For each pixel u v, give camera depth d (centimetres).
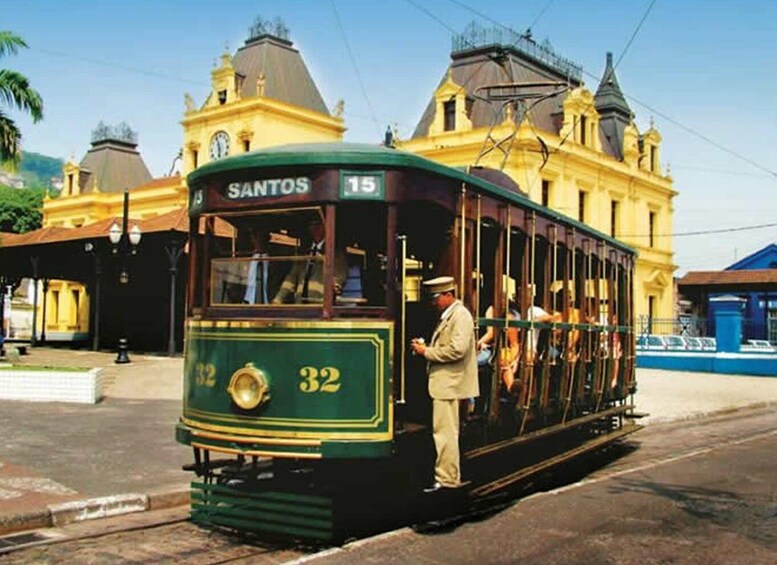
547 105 4884
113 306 4253
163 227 3123
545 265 1098
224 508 825
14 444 1268
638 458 1459
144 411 1705
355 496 830
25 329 6488
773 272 5566
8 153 2462
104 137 7019
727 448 1445
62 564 731
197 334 835
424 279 905
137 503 938
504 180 1080
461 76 4853
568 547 741
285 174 803
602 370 1378
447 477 792
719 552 738
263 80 4997
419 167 803
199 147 5372
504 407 993
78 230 3769
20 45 2433
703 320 4828
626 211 5359
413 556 702
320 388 766
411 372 880
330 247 781
